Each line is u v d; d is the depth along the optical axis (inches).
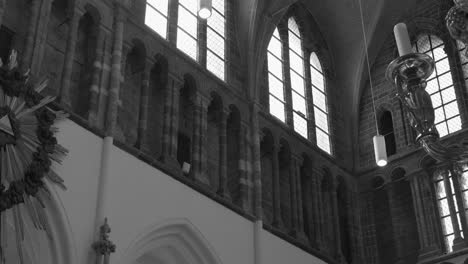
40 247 704.4
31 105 701.3
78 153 759.1
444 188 1175.0
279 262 1002.7
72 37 831.1
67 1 866.8
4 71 684.1
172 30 1013.8
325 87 1347.2
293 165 1142.3
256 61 1141.7
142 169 832.3
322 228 1135.6
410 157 1226.6
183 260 881.5
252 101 1096.8
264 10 1166.3
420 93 577.9
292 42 1314.0
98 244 717.9
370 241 1219.9
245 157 1038.4
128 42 914.7
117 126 837.8
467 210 1135.6
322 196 1197.1
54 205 708.0
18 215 654.5
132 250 781.3
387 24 1354.6
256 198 1008.9
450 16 544.1
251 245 967.6
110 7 903.1
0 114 661.3
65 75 802.2
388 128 1314.0
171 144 912.9
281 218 1080.8
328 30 1397.6
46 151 700.0
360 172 1283.2
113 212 768.3
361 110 1352.1
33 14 789.2
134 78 932.6
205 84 1022.4
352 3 1352.1
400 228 1200.2
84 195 744.3
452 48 1284.4
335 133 1307.8
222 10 1173.7
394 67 589.3
